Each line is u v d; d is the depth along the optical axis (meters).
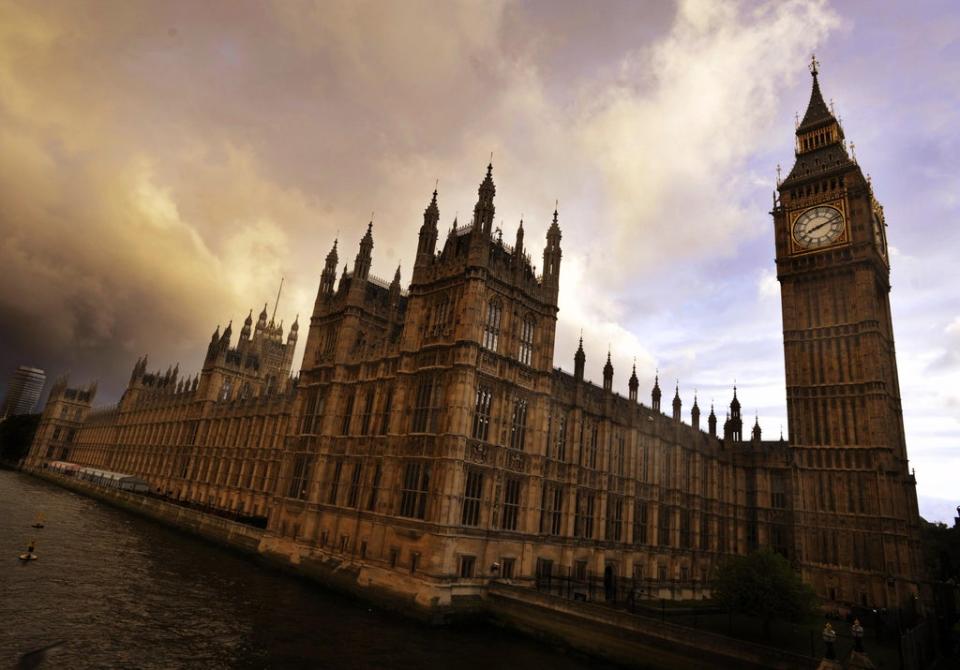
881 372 65.56
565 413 53.97
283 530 57.38
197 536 75.12
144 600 39.38
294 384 92.44
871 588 60.12
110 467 149.88
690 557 66.44
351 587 45.69
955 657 39.66
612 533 56.50
